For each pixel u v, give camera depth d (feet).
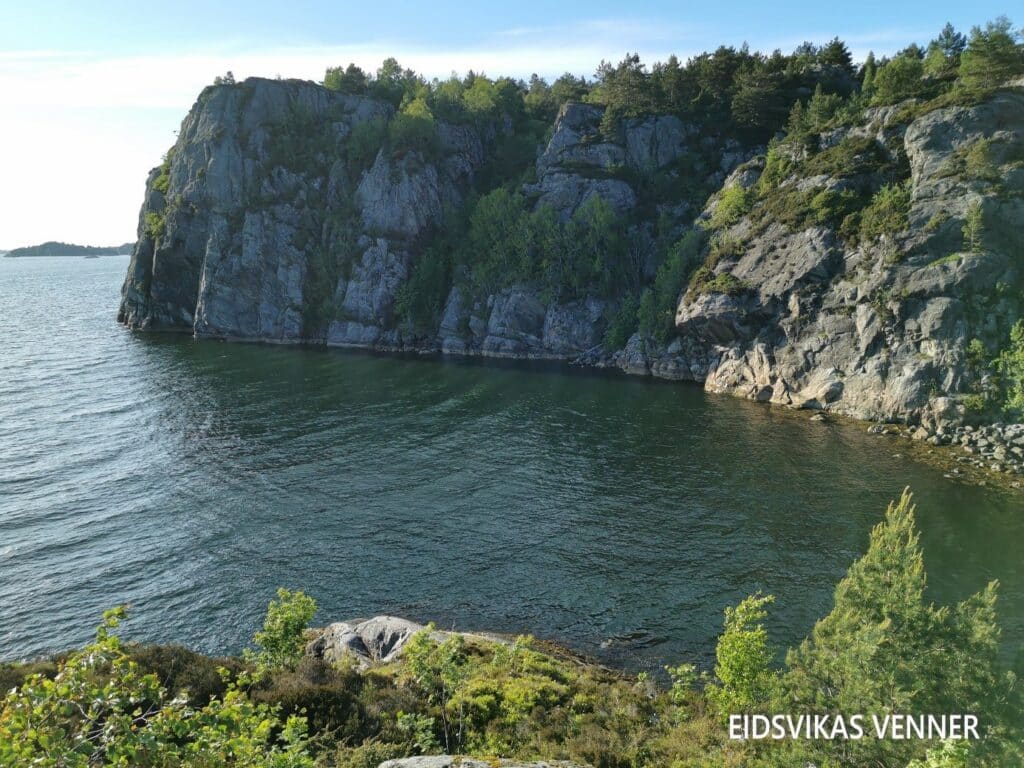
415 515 183.83
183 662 79.56
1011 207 253.65
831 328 286.25
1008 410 222.07
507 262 446.60
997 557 147.74
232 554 161.48
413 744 68.54
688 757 73.05
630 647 123.85
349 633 117.91
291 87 542.57
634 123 475.72
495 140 602.44
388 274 479.00
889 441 232.53
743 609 96.17
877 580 66.69
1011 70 296.71
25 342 452.76
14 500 190.80
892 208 284.20
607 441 245.86
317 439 250.16
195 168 520.83
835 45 476.54
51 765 29.60
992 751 49.88
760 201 361.30
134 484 204.23
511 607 138.62
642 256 435.12
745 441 240.12
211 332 495.82
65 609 137.49
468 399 310.45
